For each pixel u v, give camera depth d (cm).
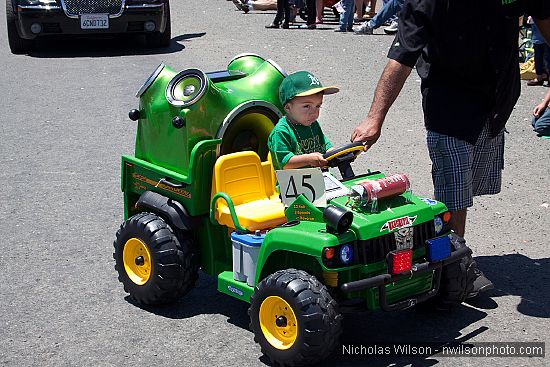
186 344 475
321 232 427
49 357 463
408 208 450
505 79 504
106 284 557
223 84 521
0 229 660
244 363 452
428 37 485
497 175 546
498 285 545
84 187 758
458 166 507
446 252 452
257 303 442
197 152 488
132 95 1091
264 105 509
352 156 471
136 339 481
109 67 1270
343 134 891
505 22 489
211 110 495
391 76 480
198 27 1620
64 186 761
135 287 515
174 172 504
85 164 825
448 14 480
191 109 489
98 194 739
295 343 422
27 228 662
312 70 1187
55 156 851
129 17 1366
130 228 511
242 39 1461
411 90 1077
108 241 634
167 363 454
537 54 1070
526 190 723
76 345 476
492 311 508
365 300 441
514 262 580
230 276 485
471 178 517
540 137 875
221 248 508
